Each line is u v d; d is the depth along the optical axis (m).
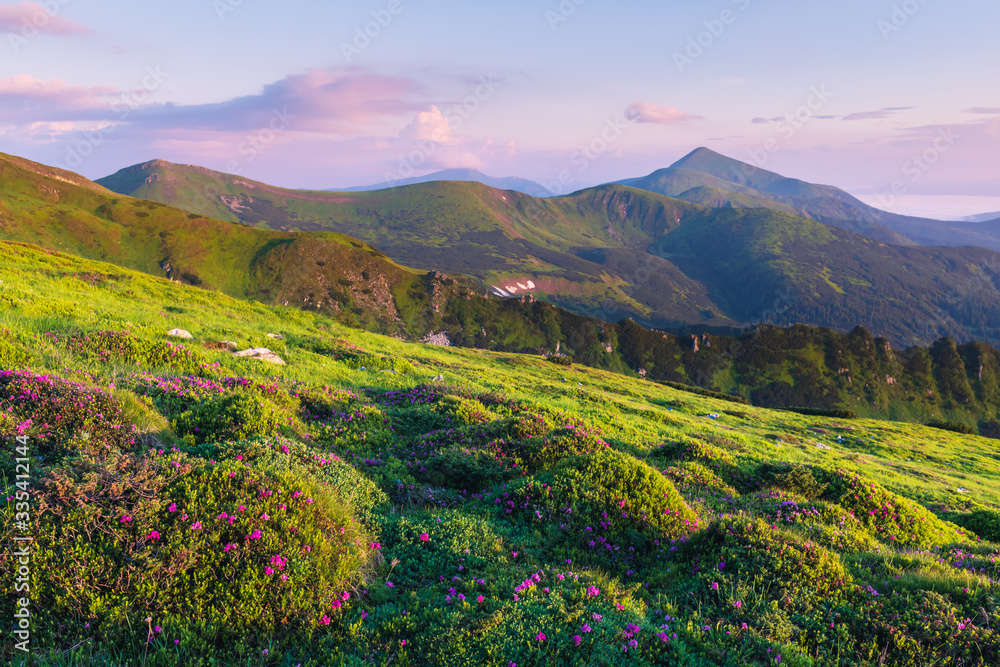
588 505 9.47
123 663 5.06
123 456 7.41
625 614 6.38
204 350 21.14
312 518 7.10
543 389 35.97
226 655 5.34
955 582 7.33
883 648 6.01
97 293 29.64
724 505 12.73
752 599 6.82
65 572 5.48
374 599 6.51
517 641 5.66
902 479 28.25
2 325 15.77
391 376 26.33
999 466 45.03
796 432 45.53
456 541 7.91
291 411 14.37
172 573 5.75
